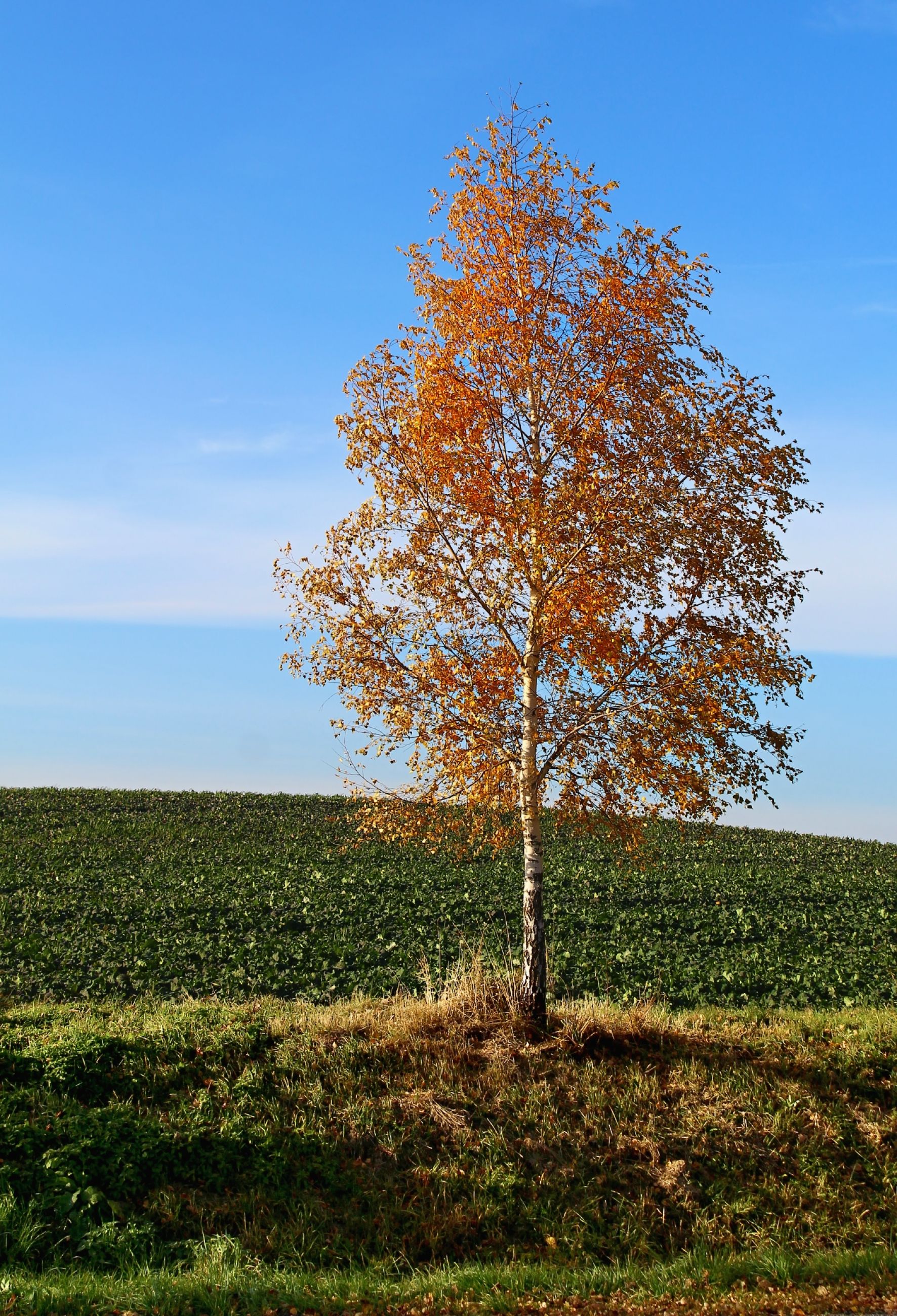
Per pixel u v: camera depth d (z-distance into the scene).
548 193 13.34
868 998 17.88
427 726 13.37
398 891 26.67
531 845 13.50
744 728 12.63
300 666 13.63
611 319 13.05
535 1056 12.51
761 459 12.96
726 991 18.20
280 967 19.27
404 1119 11.18
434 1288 8.59
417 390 13.58
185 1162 10.05
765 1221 10.40
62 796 41.94
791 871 32.38
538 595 13.20
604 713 13.02
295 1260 9.15
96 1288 7.91
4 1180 9.16
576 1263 9.54
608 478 13.07
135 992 17.66
